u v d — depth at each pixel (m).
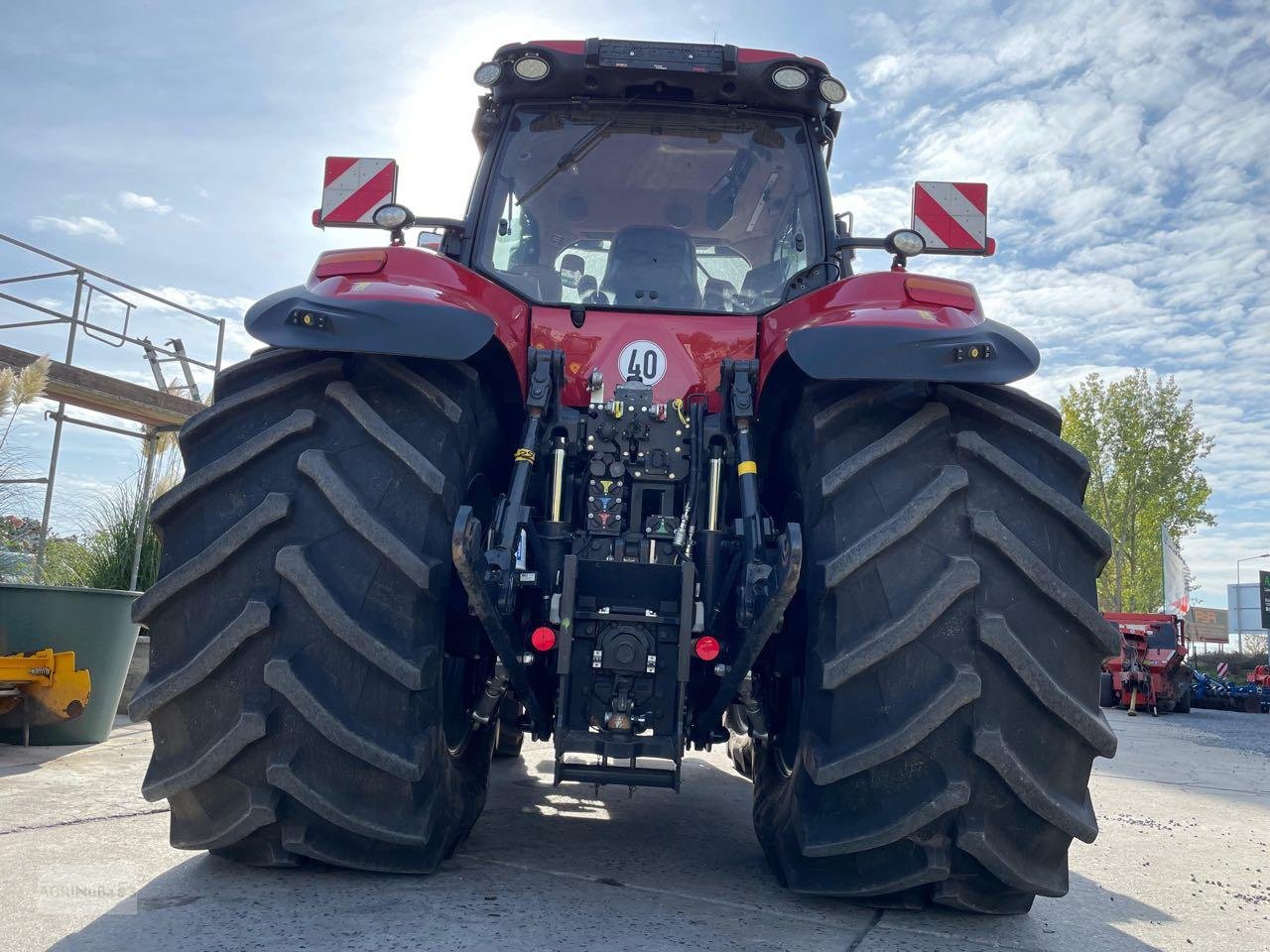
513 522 2.28
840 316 2.40
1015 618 2.10
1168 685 15.73
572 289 3.07
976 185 3.51
